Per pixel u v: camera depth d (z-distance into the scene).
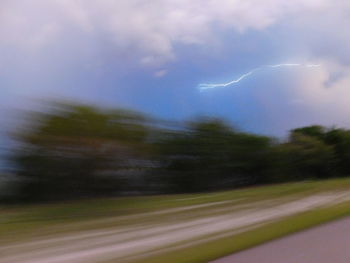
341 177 32.34
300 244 8.54
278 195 19.62
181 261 7.84
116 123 17.91
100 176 18.11
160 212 14.87
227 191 22.42
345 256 7.62
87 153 17.19
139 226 12.23
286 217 13.09
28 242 10.11
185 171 22.17
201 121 22.86
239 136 24.59
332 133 34.22
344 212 12.97
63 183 17.38
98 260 8.42
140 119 18.75
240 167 24.66
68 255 8.90
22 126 16.72
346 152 33.78
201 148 22.47
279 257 7.68
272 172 26.66
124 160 18.61
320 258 7.54
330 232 9.66
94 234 11.06
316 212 13.58
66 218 13.46
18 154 16.83
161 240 10.27
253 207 15.95
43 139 16.58
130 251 9.10
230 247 8.59
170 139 21.42
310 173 31.30
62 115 16.84
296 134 30.92
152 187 20.84
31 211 14.62
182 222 12.92
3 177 16.89
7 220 12.92
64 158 17.00
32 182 17.06
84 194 17.94
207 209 15.61
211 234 10.83
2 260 8.60
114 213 14.52
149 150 19.58
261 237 9.51
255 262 7.43
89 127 16.94
